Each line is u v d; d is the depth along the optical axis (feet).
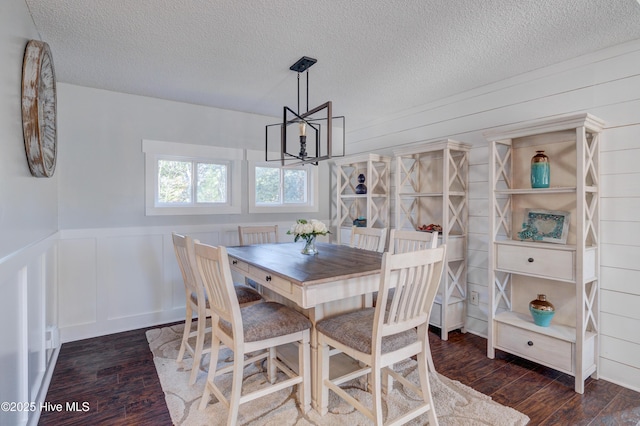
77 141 9.71
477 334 10.12
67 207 9.59
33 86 5.39
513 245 8.10
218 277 5.66
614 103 7.34
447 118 10.78
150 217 10.87
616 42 7.19
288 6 5.89
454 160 10.61
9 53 4.73
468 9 6.00
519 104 8.96
